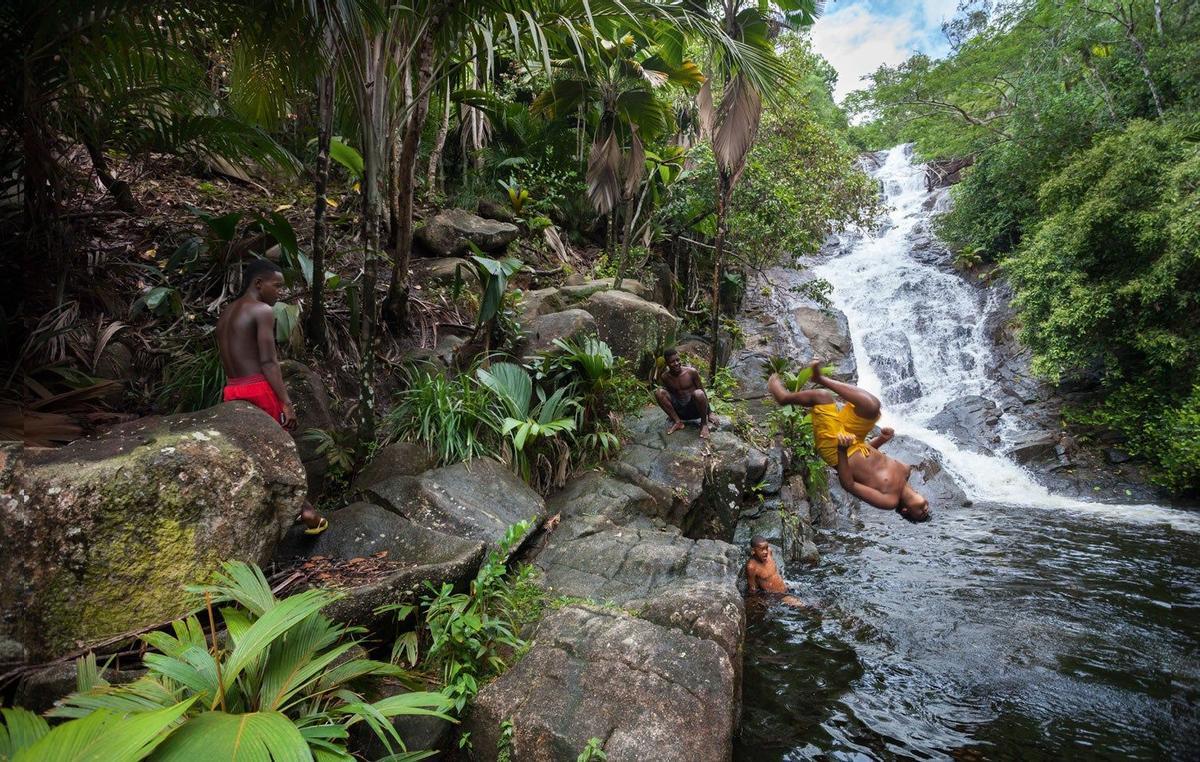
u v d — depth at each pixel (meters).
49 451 2.86
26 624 2.54
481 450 5.24
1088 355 9.80
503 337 6.68
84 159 6.51
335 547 3.89
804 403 4.03
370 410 4.93
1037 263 10.09
